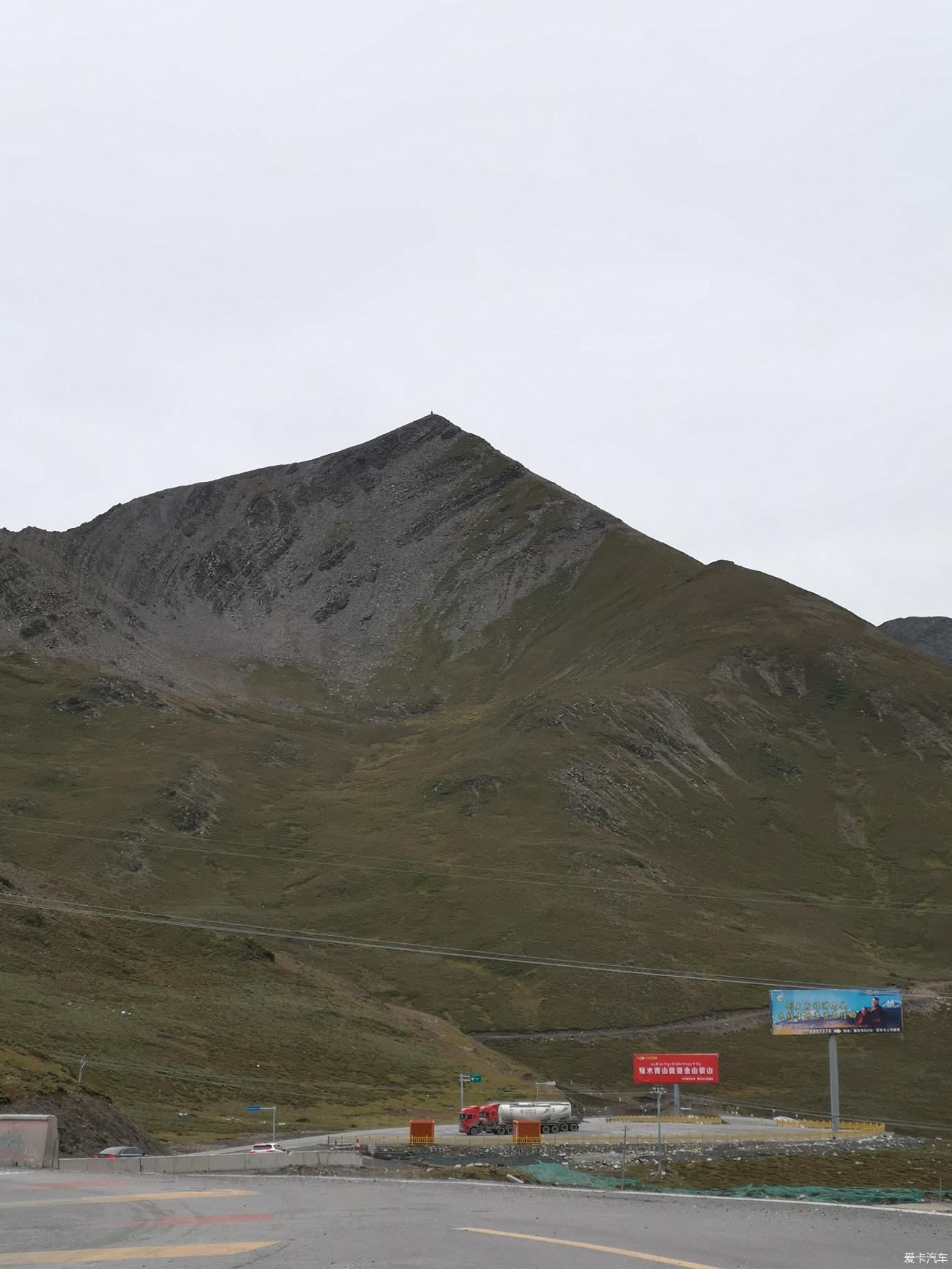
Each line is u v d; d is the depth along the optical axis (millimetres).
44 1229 20359
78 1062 101812
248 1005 138125
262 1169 52000
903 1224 24750
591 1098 145250
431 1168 54781
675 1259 18844
